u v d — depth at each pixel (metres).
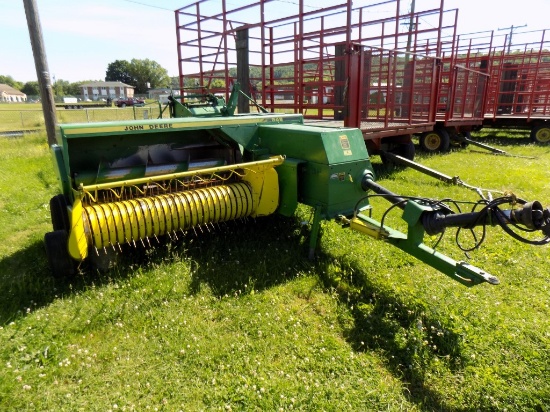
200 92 11.57
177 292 3.99
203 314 3.71
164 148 5.09
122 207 4.07
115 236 4.00
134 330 3.50
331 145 4.54
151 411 2.70
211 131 5.34
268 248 4.93
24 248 5.08
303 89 9.38
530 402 2.81
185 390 2.88
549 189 7.94
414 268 4.58
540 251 5.04
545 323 3.61
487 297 4.03
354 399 2.83
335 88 9.77
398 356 3.28
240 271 4.42
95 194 4.01
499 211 3.14
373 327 3.59
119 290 3.97
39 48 9.73
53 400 2.79
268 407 2.74
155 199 4.29
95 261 4.21
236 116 5.59
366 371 3.10
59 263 4.01
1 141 13.93
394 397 2.87
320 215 4.65
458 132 13.91
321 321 3.69
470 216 3.30
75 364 3.09
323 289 4.18
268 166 4.75
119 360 3.15
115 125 4.20
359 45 7.53
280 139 5.03
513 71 18.31
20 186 7.98
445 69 13.79
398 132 9.13
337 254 4.82
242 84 10.38
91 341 3.36
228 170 4.76
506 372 3.05
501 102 18.67
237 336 3.42
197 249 4.86
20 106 53.25
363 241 5.20
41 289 4.00
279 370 3.08
